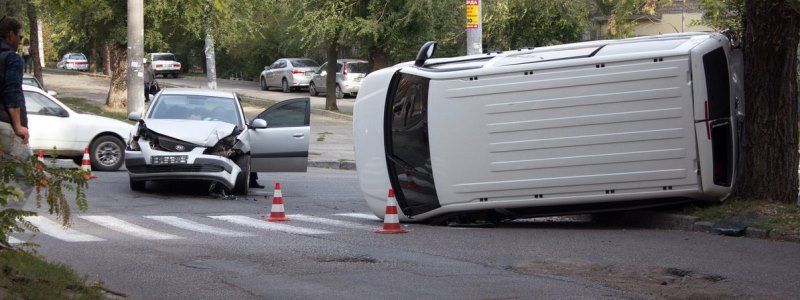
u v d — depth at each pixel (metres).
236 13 35.88
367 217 14.84
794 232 11.77
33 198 14.64
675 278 9.30
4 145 7.54
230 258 10.32
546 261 10.27
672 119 12.80
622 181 12.94
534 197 13.23
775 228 11.98
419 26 36.91
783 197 13.38
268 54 59.12
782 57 13.24
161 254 10.51
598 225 14.02
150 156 16.30
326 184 20.09
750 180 13.45
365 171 14.72
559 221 14.70
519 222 14.54
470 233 12.84
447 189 13.55
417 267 9.88
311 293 8.44
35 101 20.16
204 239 11.82
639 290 8.65
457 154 13.46
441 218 13.92
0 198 6.81
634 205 13.30
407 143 14.10
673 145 12.84
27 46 55.50
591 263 10.11
